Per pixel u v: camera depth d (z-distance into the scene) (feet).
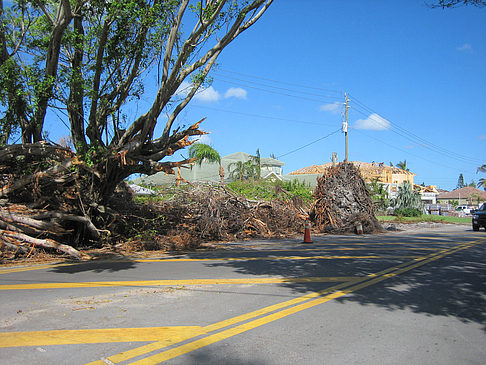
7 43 42.06
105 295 21.24
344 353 13.83
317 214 69.62
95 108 39.88
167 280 25.31
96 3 38.78
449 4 32.37
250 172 118.21
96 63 39.37
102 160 40.01
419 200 157.69
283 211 65.05
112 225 44.06
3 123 39.73
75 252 34.22
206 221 52.95
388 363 13.09
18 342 14.28
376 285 24.48
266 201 65.92
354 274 27.91
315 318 17.67
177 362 12.78
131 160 39.68
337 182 69.77
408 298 21.44
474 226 77.51
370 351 14.06
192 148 96.63
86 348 13.80
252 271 28.76
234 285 23.94
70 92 39.63
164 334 15.31
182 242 45.14
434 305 20.17
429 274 28.32
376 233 68.08
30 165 40.19
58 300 20.11
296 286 23.88
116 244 43.68
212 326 16.35
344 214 67.97
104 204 44.47
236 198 60.49
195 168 126.21
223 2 36.22
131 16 37.47
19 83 38.04
